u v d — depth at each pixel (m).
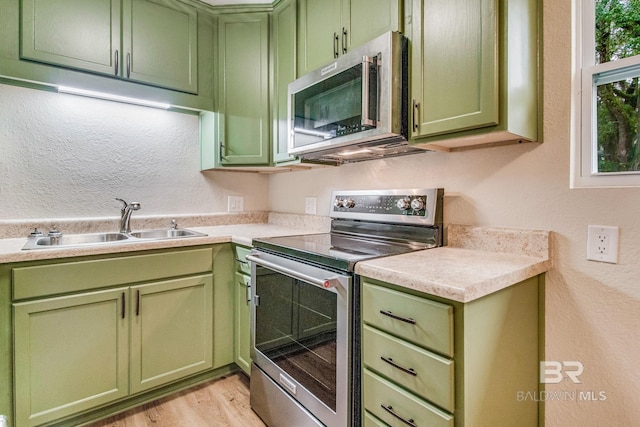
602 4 1.20
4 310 1.40
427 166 1.64
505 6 1.10
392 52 1.34
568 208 1.21
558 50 1.22
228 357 2.03
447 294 0.91
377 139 1.43
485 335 0.99
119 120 2.18
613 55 1.19
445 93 1.23
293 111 1.84
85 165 2.06
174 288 1.81
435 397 0.96
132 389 1.70
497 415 1.05
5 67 1.57
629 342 1.09
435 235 1.51
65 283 1.51
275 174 2.73
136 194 2.25
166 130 2.36
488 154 1.41
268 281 1.66
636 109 1.14
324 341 1.31
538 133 1.26
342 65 1.52
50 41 1.67
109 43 1.83
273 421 1.59
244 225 2.59
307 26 1.87
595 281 1.15
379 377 1.12
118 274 1.64
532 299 1.22
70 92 1.88
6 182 1.83
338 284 1.22
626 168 1.16
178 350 1.84
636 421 1.08
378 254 1.33
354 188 2.03
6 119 1.83
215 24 2.22
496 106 1.10
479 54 1.14
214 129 2.26
